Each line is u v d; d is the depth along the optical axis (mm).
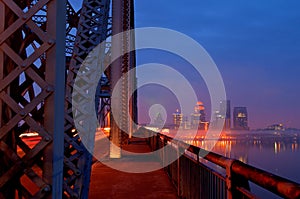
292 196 1464
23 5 2607
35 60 2230
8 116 2289
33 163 2291
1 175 2240
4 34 2229
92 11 4418
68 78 4047
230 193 2734
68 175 3688
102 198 6848
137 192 7488
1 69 2223
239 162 2592
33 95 2686
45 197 2176
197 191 5250
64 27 2500
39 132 2201
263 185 1884
